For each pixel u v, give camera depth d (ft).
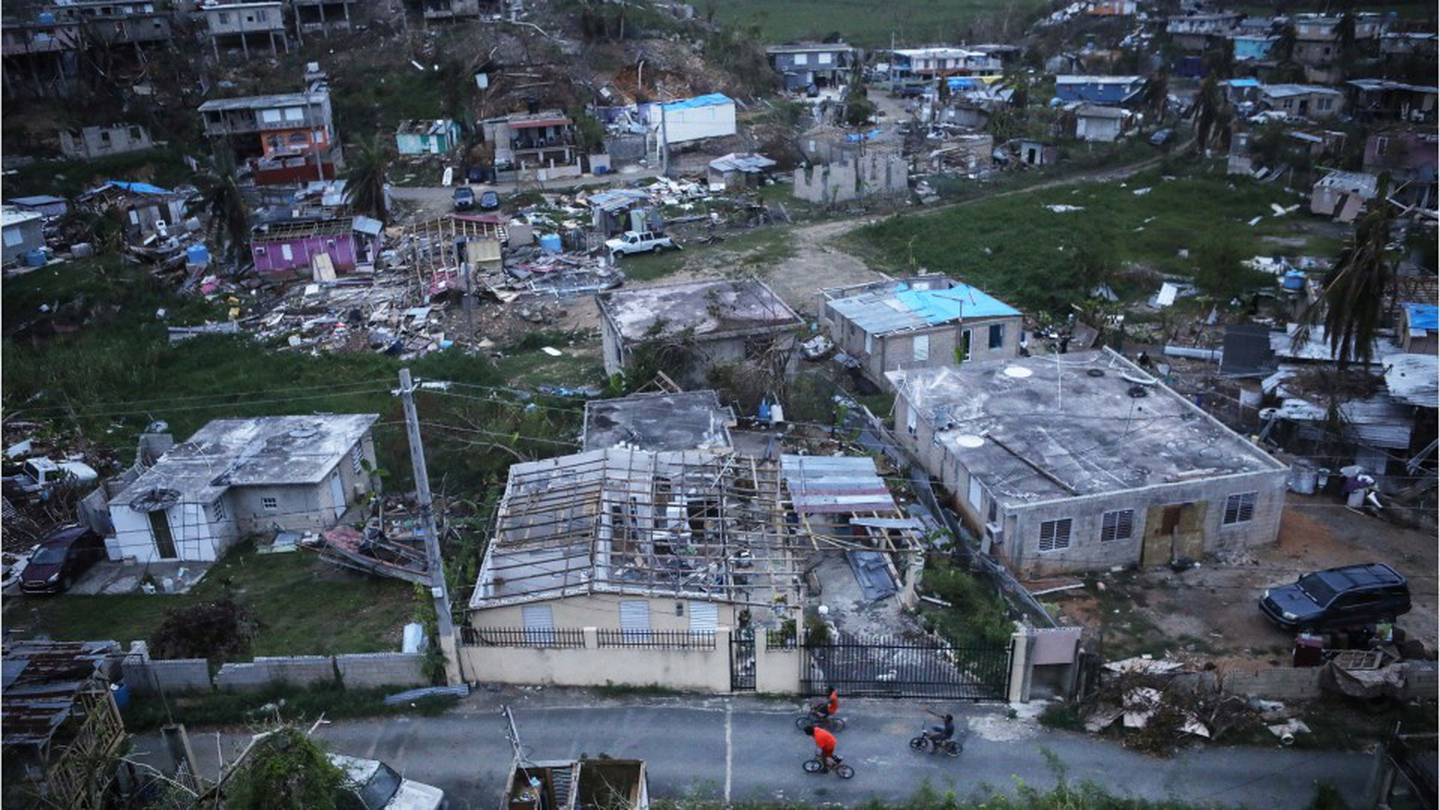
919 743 74.84
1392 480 115.44
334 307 187.93
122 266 201.87
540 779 65.87
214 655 88.74
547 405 139.44
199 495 105.81
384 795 65.82
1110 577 99.60
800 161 296.92
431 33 340.39
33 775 63.00
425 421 133.28
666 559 87.92
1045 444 108.47
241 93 308.81
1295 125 289.94
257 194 253.85
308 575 104.47
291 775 59.11
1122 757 74.08
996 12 542.57
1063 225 223.30
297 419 123.44
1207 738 75.77
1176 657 86.84
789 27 509.35
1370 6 408.87
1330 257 199.62
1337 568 94.22
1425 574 99.14
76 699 68.18
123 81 310.45
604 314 147.84
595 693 82.38
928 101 357.61
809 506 101.30
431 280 194.29
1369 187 227.40
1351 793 70.03
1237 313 171.53
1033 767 73.00
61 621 97.19
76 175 255.91
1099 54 419.95
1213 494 100.63
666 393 125.49
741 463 106.93
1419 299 149.18
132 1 333.62
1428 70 317.63
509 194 257.34
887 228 226.58
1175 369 148.36
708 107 298.56
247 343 171.42
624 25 354.13
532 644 82.17
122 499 105.60
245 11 329.72
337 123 302.66
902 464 120.16
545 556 88.38
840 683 82.28
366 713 79.92
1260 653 87.35
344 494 116.67
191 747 75.87
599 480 98.73
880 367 144.36
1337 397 122.21
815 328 166.81
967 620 90.63
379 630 93.09
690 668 82.07
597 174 278.87
